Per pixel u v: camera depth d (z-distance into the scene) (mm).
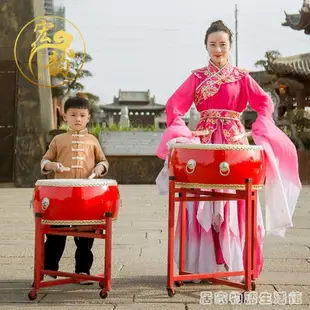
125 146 19906
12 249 6133
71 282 4137
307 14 22719
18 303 3832
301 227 8117
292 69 24156
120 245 6438
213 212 4363
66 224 3852
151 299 3941
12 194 14281
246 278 4008
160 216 9391
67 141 4480
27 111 17016
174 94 4496
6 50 17125
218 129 4418
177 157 4012
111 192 3928
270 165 4277
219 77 4410
